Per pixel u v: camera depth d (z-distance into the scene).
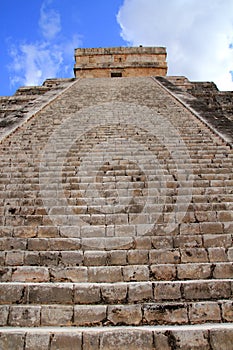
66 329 3.72
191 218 5.86
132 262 4.91
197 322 3.89
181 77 22.06
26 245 5.28
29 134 11.11
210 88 20.94
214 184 7.14
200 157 8.65
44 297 4.20
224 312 3.94
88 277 4.61
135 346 3.54
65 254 4.96
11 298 4.21
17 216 5.97
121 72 28.53
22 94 20.89
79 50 29.06
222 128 10.88
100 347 3.55
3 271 4.66
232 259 4.90
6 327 3.84
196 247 5.20
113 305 4.03
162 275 4.60
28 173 7.88
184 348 3.51
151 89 18.12
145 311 3.96
